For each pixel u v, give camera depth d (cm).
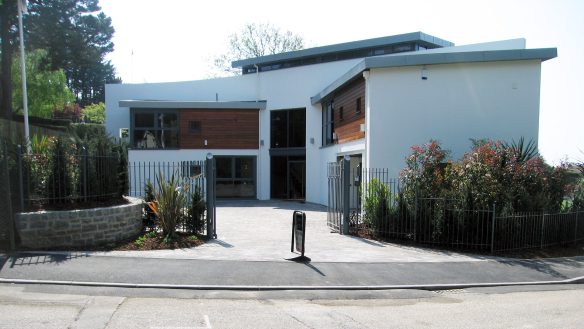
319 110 2258
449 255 989
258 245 1023
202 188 1151
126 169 1193
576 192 1255
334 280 751
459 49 2192
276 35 4503
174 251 923
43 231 877
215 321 536
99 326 500
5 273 710
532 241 1080
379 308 625
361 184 1299
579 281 825
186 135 2380
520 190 1095
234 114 2428
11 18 2255
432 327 537
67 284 675
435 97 1402
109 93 2616
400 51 2402
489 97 1397
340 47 2470
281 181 2444
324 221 1498
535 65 1395
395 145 1402
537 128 1395
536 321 567
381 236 1150
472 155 1143
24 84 1423
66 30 2481
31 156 928
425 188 1109
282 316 567
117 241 971
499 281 796
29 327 491
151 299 625
